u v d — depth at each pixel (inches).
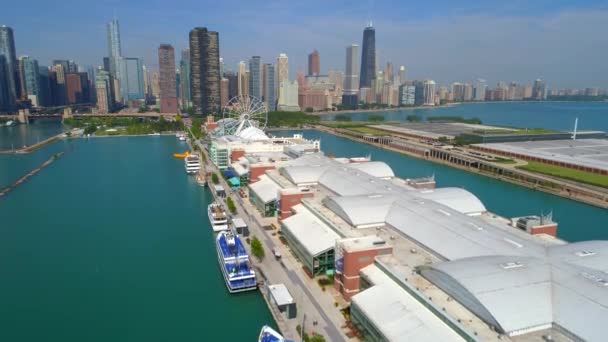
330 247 4744.1
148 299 4606.3
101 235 6604.3
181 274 5206.7
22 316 4286.4
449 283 3336.6
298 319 3927.2
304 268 5017.2
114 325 4111.7
